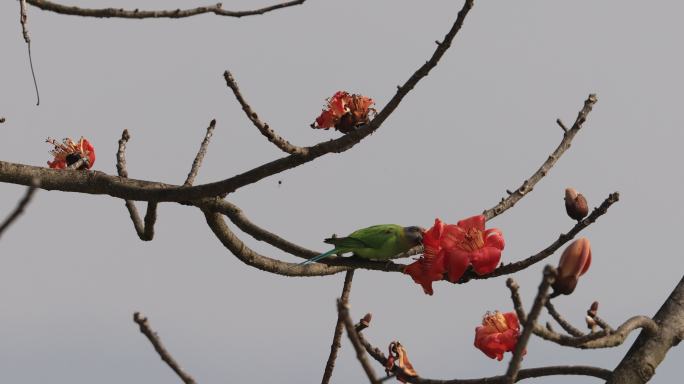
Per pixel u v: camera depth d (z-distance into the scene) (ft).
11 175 35.50
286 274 37.29
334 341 32.48
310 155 31.48
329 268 37.55
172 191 35.45
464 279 28.09
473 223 28.30
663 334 27.17
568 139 36.14
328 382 32.60
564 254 24.57
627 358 27.17
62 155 38.93
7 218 15.24
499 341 27.02
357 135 30.42
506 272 27.94
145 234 40.83
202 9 35.99
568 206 28.48
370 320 31.09
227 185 34.01
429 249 28.53
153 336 20.13
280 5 36.24
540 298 21.62
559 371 27.45
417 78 28.73
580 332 24.70
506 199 35.04
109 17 35.09
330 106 35.40
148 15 35.24
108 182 36.55
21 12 30.25
